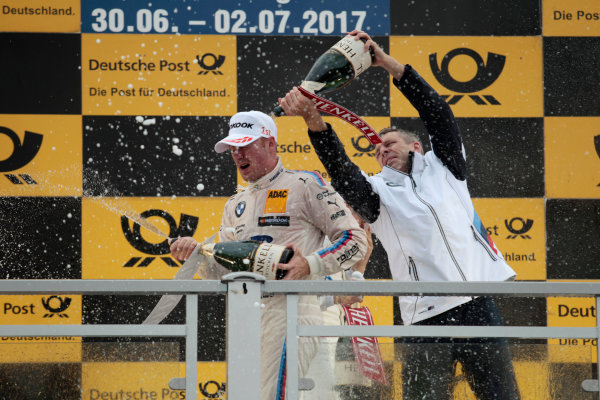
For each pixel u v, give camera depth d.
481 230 8.33
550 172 11.95
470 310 7.71
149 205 11.70
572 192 11.92
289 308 5.80
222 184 11.80
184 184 11.75
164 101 11.84
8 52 11.71
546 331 5.83
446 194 8.27
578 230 11.89
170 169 11.76
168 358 5.77
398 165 8.64
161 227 11.70
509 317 11.62
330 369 5.81
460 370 5.88
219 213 11.77
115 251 11.60
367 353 5.84
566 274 11.84
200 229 11.73
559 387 5.85
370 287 5.77
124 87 11.80
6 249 11.47
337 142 7.75
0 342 5.73
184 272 7.39
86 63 11.78
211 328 11.50
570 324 11.62
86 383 5.73
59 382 5.72
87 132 11.72
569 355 5.88
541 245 11.84
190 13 11.93
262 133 7.73
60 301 11.41
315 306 7.28
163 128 11.80
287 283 5.77
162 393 5.74
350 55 8.04
